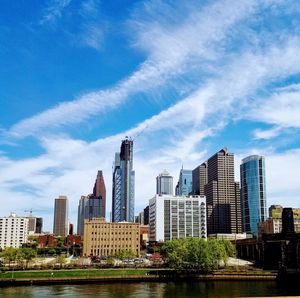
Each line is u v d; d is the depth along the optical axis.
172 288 156.12
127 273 192.88
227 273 192.25
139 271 195.75
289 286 160.00
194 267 196.75
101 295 137.12
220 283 174.88
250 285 165.25
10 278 177.00
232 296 131.00
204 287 158.75
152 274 191.75
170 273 193.50
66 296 135.50
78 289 156.25
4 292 147.50
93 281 183.75
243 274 189.88
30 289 157.50
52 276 183.62
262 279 186.62
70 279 181.75
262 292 141.38
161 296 132.75
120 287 162.50
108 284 175.25
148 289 153.62
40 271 191.12
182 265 194.12
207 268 196.62
